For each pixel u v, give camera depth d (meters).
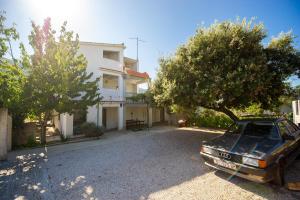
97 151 8.41
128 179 4.89
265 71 7.20
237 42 7.43
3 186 4.69
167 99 9.19
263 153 3.96
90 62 15.08
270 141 4.65
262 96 9.01
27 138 10.20
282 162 4.32
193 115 17.59
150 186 4.41
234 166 4.19
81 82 9.89
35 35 8.98
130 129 16.67
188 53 8.26
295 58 7.92
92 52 15.34
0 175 5.46
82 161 6.77
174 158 6.79
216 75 7.16
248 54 7.56
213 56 7.63
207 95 7.30
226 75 6.96
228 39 7.61
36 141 10.23
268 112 14.16
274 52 8.03
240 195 3.83
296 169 5.20
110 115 17.47
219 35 7.70
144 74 20.03
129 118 20.17
